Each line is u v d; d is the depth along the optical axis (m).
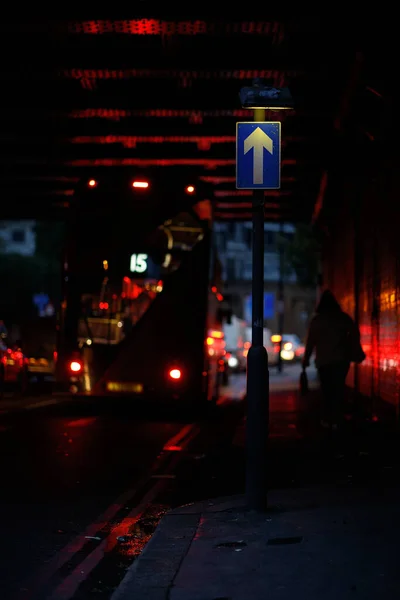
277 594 7.66
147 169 26.42
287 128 25.94
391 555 8.94
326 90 22.77
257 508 11.30
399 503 11.86
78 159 28.80
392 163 21.45
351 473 14.77
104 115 23.92
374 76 19.11
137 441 20.45
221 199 35.03
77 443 19.69
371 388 26.03
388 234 22.50
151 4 17.14
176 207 26.06
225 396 41.00
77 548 10.10
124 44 19.97
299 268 69.75
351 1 17.44
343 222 34.62
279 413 28.08
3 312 93.81
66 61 20.38
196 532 10.37
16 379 40.53
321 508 11.54
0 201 36.94
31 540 10.49
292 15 17.30
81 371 26.14
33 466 16.09
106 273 26.09
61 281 26.58
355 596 7.49
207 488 14.16
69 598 8.09
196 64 20.22
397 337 20.86
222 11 17.38
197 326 26.31
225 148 28.59
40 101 23.59
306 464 15.95
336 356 19.69
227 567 8.69
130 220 26.11
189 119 25.83
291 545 9.52
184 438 21.33
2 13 17.44
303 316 123.69
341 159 26.78
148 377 26.25
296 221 43.66
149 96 23.59
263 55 20.20
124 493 13.62
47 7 17.27
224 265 126.94
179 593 7.80
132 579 8.35
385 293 23.17
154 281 26.30
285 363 91.50
